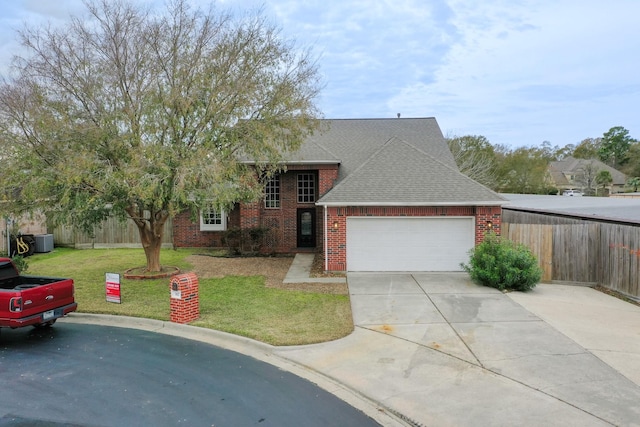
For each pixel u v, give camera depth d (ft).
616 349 24.88
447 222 47.34
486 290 39.37
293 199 62.95
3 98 36.06
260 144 43.16
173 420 17.62
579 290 40.24
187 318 30.48
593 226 42.27
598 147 262.26
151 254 46.42
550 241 43.75
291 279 44.37
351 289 39.93
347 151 67.21
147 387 20.74
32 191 35.65
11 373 22.40
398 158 52.06
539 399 19.04
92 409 18.53
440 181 48.60
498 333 27.76
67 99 38.01
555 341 26.21
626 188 197.67
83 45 38.86
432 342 26.30
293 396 19.94
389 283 42.29
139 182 35.29
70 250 66.54
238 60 42.29
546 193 160.56
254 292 38.93
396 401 19.22
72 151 36.86
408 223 47.60
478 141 145.28
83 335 28.73
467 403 18.88
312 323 30.14
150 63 39.58
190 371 22.75
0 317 26.53
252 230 60.49
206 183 38.06
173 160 37.09
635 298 36.24
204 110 41.37
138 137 38.37
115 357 24.72
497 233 46.01
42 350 25.86
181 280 30.35
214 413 18.25
